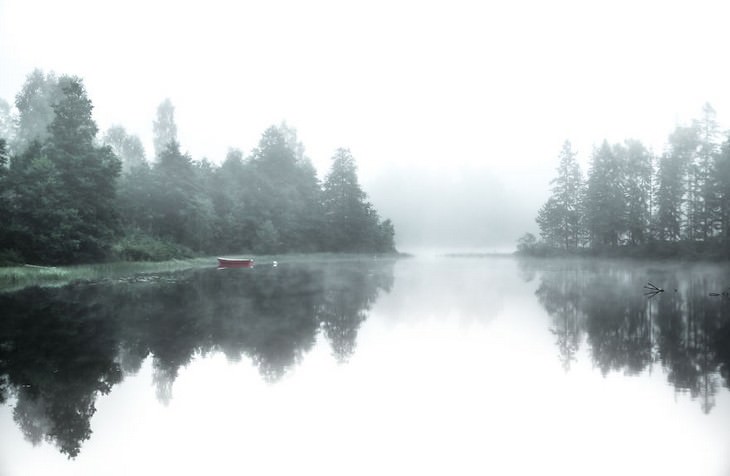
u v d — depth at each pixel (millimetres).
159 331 17734
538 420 9586
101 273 41219
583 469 7680
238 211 82250
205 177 83688
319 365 13352
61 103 45719
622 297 27328
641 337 16812
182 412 9992
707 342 15992
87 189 44594
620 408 10172
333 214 98562
